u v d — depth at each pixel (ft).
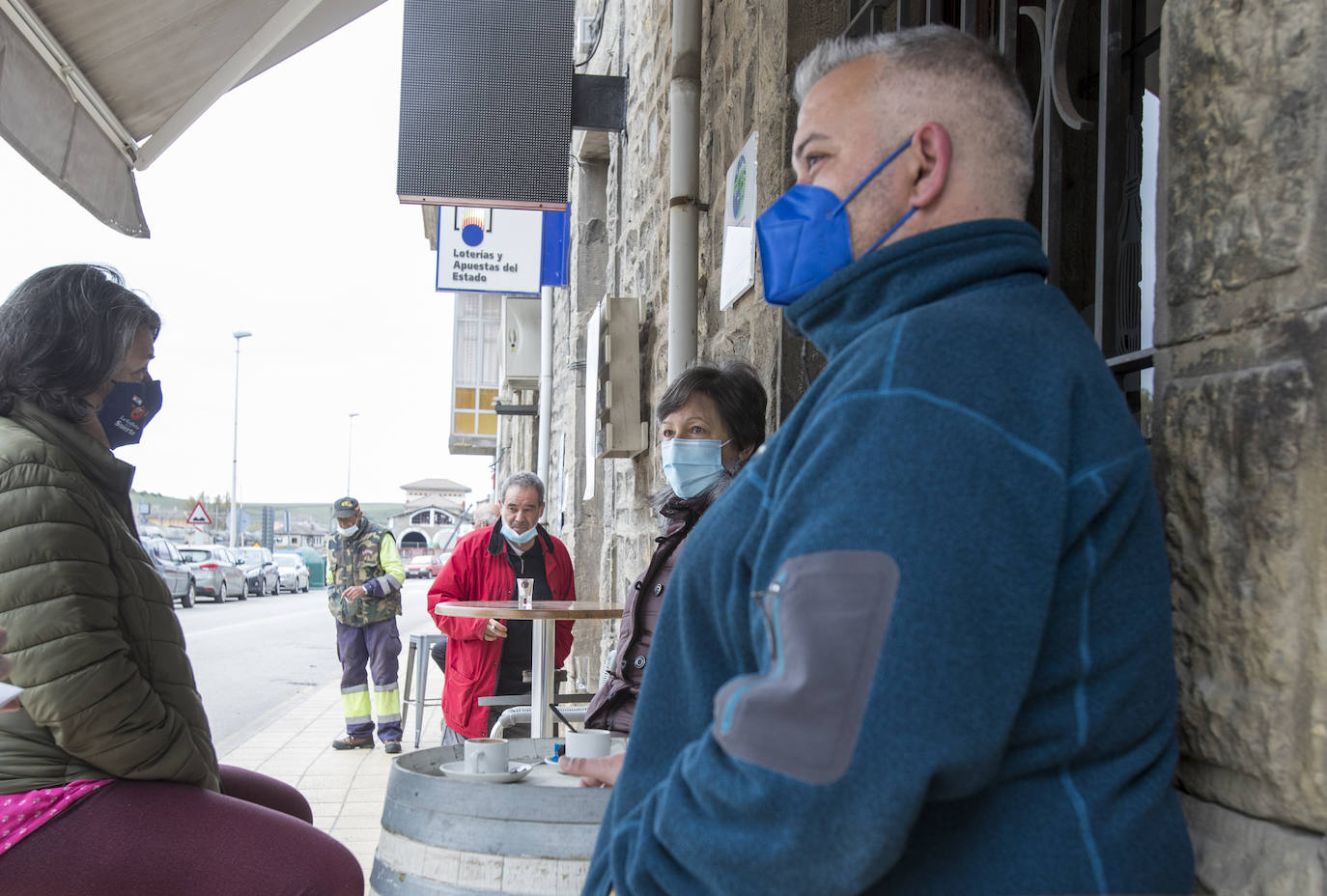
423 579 185.57
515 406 41.73
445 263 24.99
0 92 9.23
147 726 6.07
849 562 2.82
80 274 6.64
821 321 3.68
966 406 2.94
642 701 3.68
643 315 18.76
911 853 3.03
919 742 2.66
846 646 2.76
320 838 6.46
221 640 53.78
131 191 12.99
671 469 9.00
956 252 3.43
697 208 14.83
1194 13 3.97
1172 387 4.05
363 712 21.68
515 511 15.78
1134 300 7.83
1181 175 4.03
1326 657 3.29
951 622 2.70
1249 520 3.61
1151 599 3.24
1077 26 9.07
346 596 21.47
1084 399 3.15
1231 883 3.61
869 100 3.71
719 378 9.12
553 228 25.29
